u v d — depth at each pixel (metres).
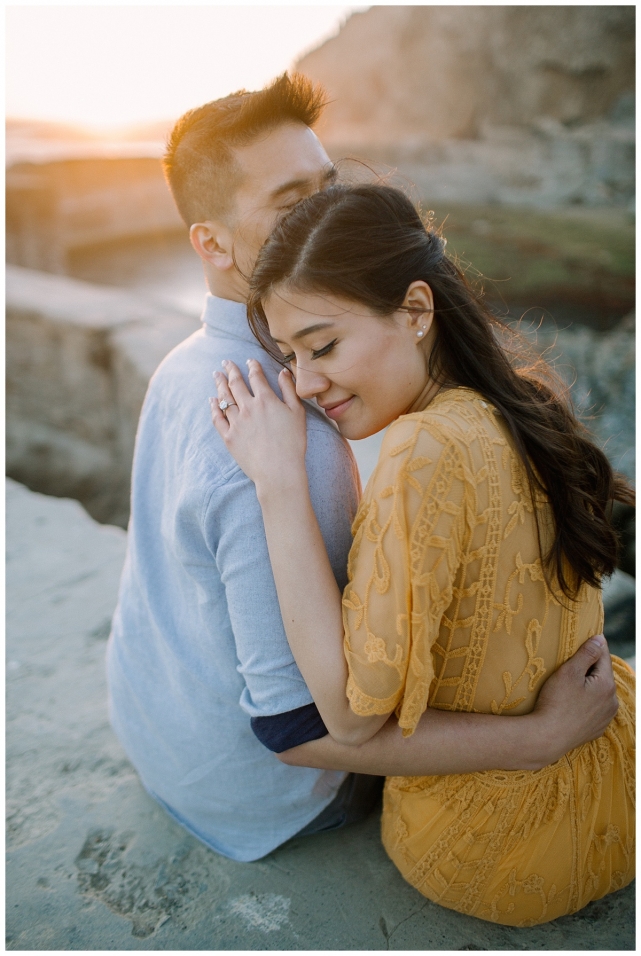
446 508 1.04
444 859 1.32
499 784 1.26
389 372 1.12
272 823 1.56
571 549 1.17
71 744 2.00
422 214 1.35
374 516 1.08
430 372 1.19
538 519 1.16
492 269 8.66
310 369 1.13
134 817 1.75
